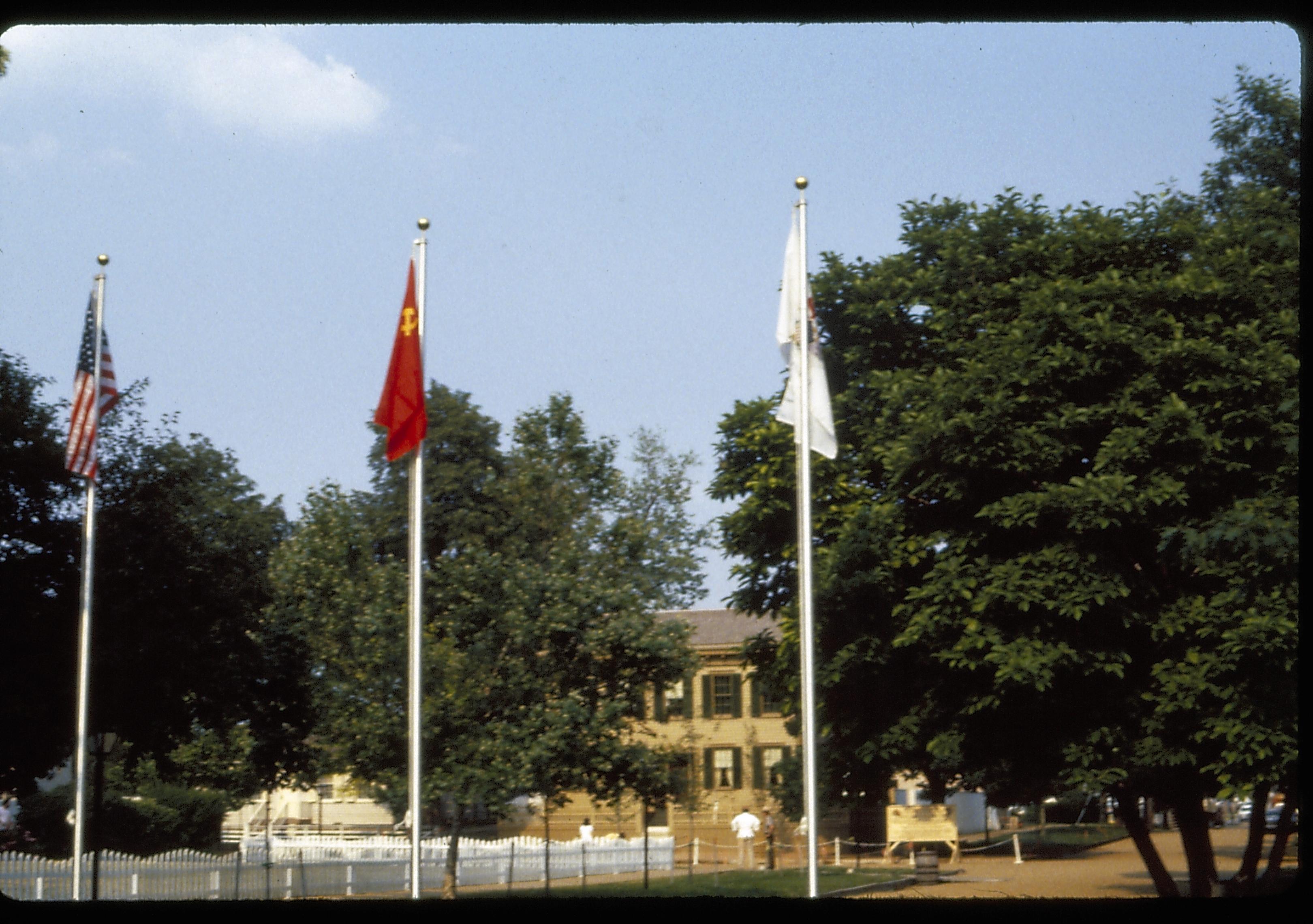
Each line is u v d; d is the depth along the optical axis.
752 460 25.23
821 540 23.84
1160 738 20.38
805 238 18.03
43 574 24.28
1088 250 22.20
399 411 18.33
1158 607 20.88
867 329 24.92
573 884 33.47
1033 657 19.56
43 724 23.58
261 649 27.12
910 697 23.36
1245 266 20.98
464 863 31.56
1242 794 19.20
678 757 27.19
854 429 24.53
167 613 24.67
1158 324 20.67
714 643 53.56
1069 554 20.05
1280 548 18.14
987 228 24.25
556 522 30.23
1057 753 21.30
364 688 25.50
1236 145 25.36
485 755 24.72
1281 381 19.45
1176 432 19.72
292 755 28.38
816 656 23.12
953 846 38.50
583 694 25.91
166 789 38.84
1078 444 21.08
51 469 24.27
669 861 39.50
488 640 25.81
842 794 25.08
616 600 26.14
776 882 31.61
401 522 42.41
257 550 27.94
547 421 38.62
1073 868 35.56
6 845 33.84
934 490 21.73
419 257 18.58
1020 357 20.81
